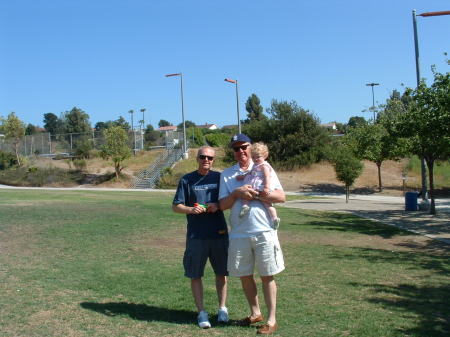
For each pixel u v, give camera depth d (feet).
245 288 16.81
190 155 159.94
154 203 72.90
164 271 25.63
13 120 168.04
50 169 153.48
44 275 23.85
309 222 52.95
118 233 40.47
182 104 157.48
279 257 16.22
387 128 68.13
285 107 150.71
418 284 23.49
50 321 16.65
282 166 141.28
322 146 141.79
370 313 18.31
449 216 60.70
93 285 22.07
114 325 16.33
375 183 118.42
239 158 16.90
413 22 68.28
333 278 24.62
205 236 17.16
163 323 16.67
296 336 15.52
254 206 16.19
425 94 54.29
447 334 15.94
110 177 144.15
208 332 15.80
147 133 186.19
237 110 106.83
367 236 42.50
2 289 20.83
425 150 61.72
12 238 36.35
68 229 41.96
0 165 164.76
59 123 334.03
